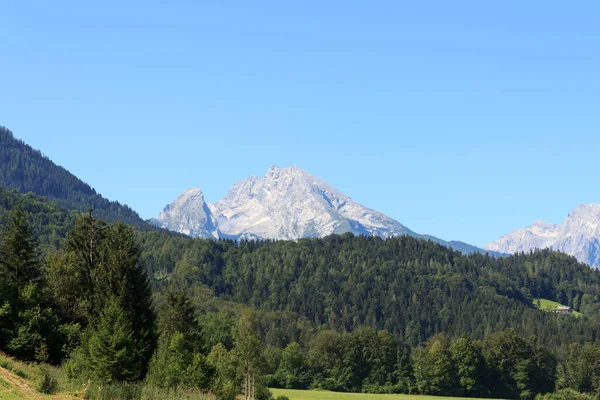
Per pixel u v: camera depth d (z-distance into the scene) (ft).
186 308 343.26
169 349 272.51
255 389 338.54
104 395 186.80
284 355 588.50
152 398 201.57
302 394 505.66
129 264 269.44
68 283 289.53
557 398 557.33
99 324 239.50
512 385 584.81
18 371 189.88
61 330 253.03
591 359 583.99
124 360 221.05
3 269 281.54
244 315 345.72
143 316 266.16
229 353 341.82
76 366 208.74
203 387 245.86
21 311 242.58
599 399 554.05
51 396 177.06
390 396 517.55
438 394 576.61
